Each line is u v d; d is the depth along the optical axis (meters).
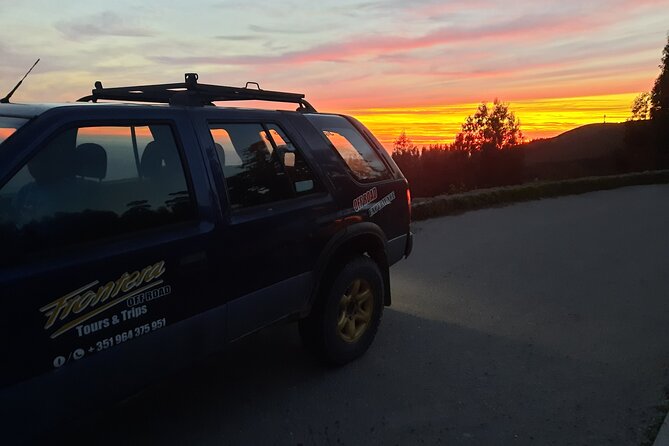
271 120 3.17
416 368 3.66
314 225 3.23
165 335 2.39
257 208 2.90
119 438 2.84
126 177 2.32
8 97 2.76
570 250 7.33
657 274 6.00
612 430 2.85
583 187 14.34
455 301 5.14
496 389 3.35
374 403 3.19
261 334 4.29
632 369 3.58
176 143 2.56
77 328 2.03
